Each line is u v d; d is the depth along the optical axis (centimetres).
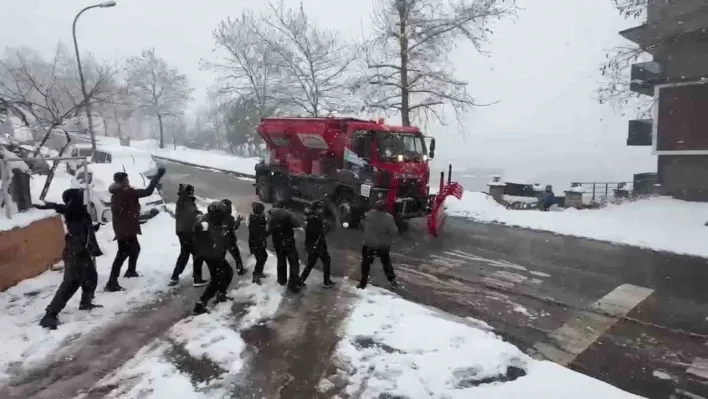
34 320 614
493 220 1353
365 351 537
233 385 472
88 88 2225
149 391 462
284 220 727
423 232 1193
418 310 652
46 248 815
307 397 452
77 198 623
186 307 667
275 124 1480
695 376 495
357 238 1108
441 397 449
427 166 1210
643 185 2291
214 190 1919
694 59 1733
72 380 481
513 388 461
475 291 752
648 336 591
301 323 613
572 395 449
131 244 743
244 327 603
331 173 1283
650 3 1500
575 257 957
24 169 822
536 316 653
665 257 954
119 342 562
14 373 493
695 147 1759
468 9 1747
